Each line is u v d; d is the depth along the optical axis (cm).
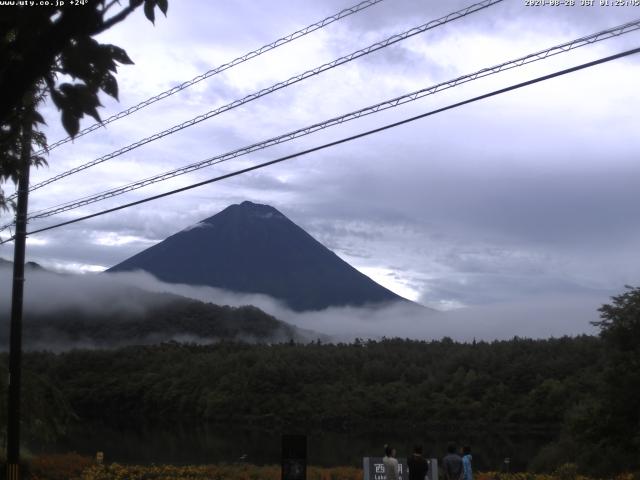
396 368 13438
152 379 14512
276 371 12812
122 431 10412
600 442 3988
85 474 3241
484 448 7931
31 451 3944
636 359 3841
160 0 468
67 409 3203
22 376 3006
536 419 10206
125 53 469
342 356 13788
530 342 12938
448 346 14512
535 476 3550
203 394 13350
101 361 15888
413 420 11344
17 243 2155
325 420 11644
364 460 2230
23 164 740
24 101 543
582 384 9969
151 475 3388
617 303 3956
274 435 10225
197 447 7662
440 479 2630
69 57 461
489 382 11612
